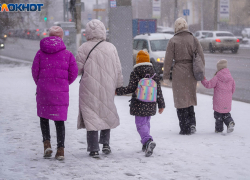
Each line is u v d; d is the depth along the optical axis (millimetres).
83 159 10555
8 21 49812
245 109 18922
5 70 40875
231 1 132125
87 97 10781
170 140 12758
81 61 10953
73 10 45031
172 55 14016
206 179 8758
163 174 9141
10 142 12375
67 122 15852
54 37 10609
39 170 9469
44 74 10414
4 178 8812
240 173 9188
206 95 24281
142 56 11312
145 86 11055
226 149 11461
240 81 31078
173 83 13961
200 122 15992
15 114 17406
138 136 13336
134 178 8844
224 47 65375
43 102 10383
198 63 13539
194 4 134500
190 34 14008
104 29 11188
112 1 24094
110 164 10039
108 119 10852
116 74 11016
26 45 96312
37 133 13703
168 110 18797
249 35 98312
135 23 71688
